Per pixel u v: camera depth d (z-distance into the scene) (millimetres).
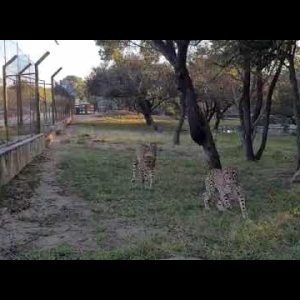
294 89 14141
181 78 13000
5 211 9297
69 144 25453
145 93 39469
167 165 16938
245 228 7734
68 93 48156
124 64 36719
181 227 8031
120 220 8648
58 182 12734
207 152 13203
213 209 9531
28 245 7086
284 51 12930
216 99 32625
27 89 17953
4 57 13203
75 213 9219
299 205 9695
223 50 15398
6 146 13516
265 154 21953
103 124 47750
